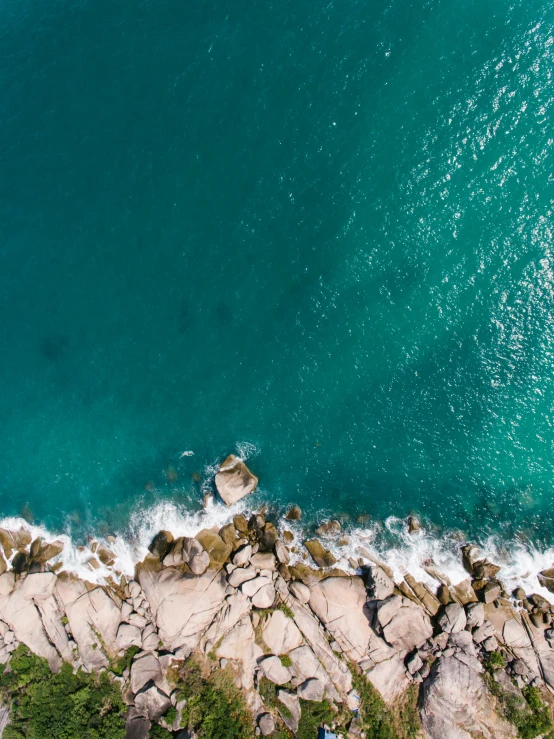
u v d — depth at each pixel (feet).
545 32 171.42
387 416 165.07
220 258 180.24
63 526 175.94
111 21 211.41
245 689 142.00
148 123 194.80
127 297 184.44
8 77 216.95
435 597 147.74
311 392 169.78
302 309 173.37
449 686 132.67
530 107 168.45
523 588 146.51
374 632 142.92
